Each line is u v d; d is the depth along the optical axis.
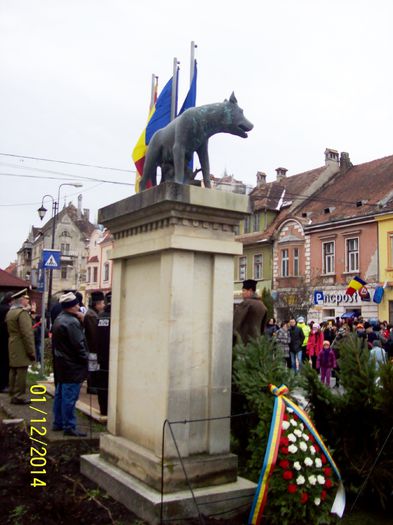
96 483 4.58
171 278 4.11
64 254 66.12
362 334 15.14
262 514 3.90
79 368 6.33
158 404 4.12
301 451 4.01
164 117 11.62
